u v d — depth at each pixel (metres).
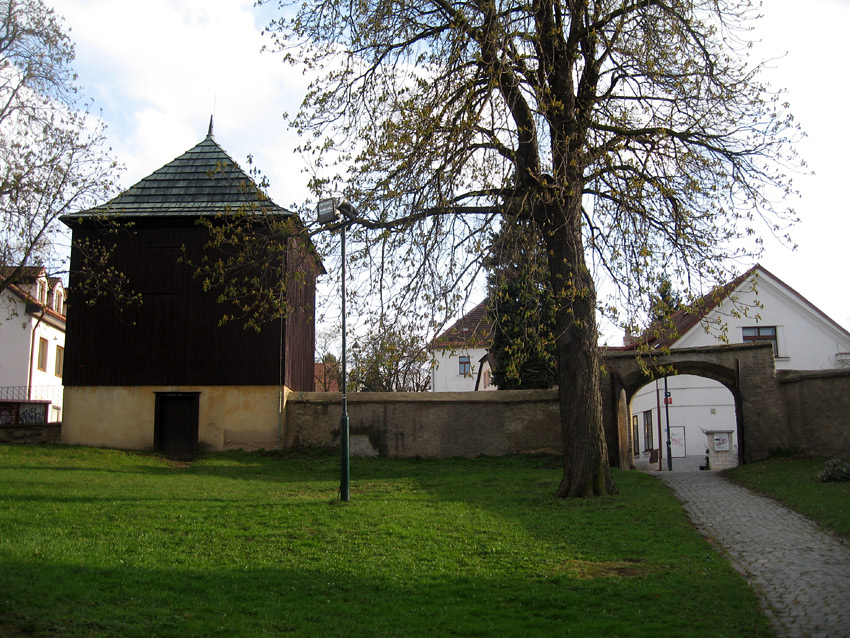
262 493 19.44
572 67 17.70
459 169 16.00
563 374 18.78
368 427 28.98
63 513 15.11
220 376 30.05
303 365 33.78
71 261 30.66
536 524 15.09
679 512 16.39
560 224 17.19
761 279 41.00
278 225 17.97
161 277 30.70
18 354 45.66
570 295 16.34
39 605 8.69
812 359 40.56
